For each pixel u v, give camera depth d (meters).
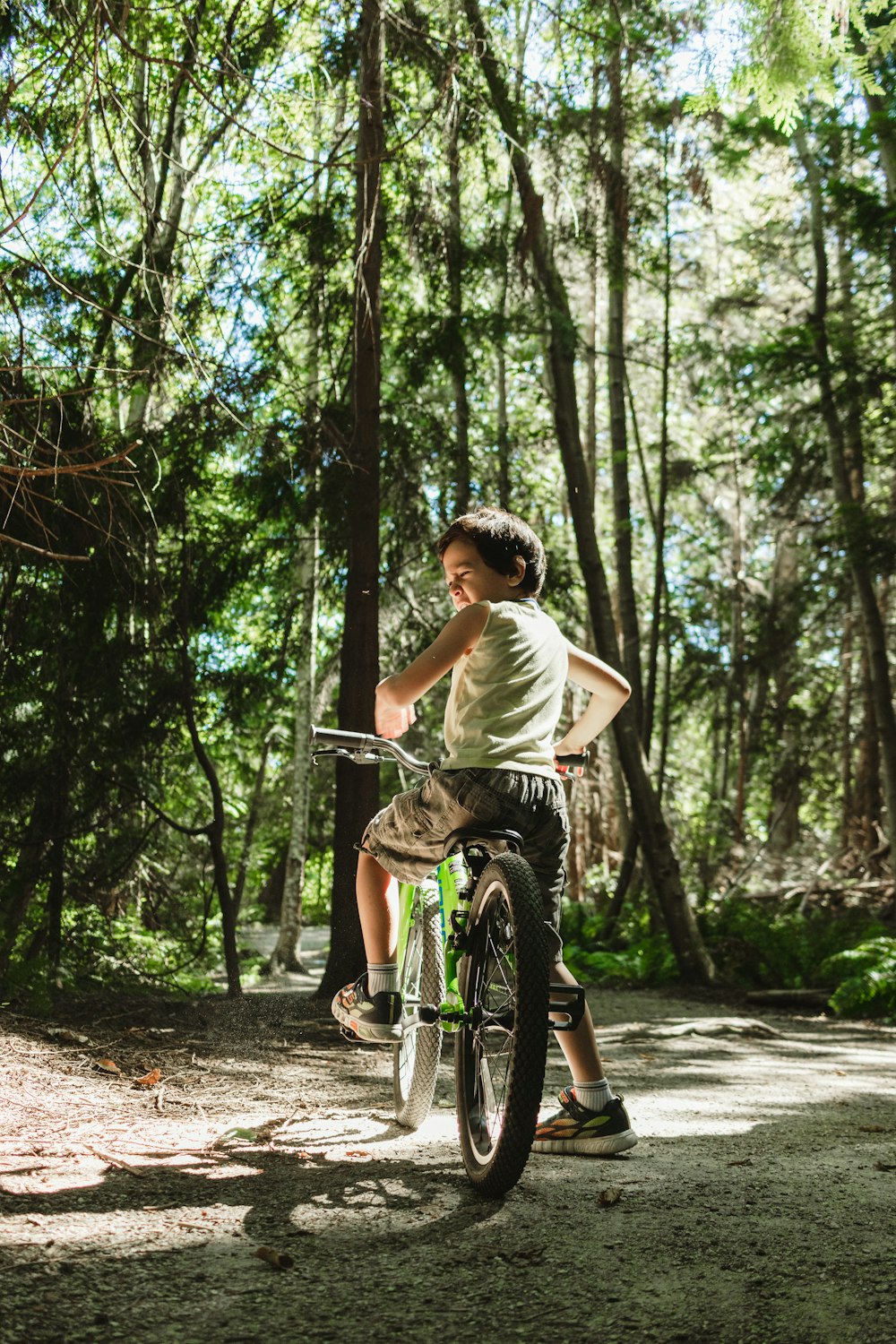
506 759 3.08
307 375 9.27
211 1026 5.82
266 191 7.75
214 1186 2.78
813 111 11.22
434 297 8.84
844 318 14.55
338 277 8.30
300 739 13.84
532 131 7.08
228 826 15.79
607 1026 7.37
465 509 9.98
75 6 3.66
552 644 3.29
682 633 17.38
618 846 22.41
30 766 7.39
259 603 10.44
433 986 3.59
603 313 18.39
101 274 6.83
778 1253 2.32
